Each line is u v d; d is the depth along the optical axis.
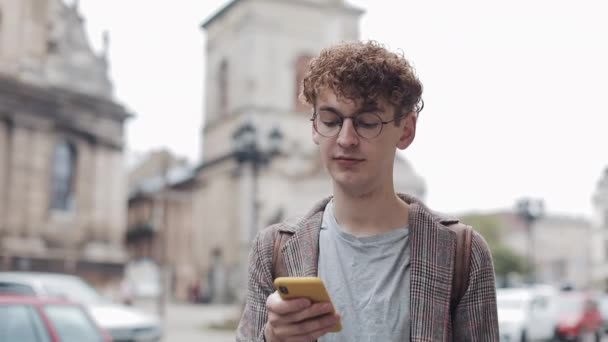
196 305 49.31
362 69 2.49
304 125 51.00
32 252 35.41
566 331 18.92
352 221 2.62
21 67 36.94
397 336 2.45
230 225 50.25
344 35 52.78
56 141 37.31
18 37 37.12
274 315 2.25
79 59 39.41
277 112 50.28
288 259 2.64
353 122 2.52
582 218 109.31
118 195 39.91
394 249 2.56
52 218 36.75
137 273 47.50
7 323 8.15
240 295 46.56
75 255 37.06
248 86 50.00
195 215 54.78
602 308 25.92
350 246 2.59
